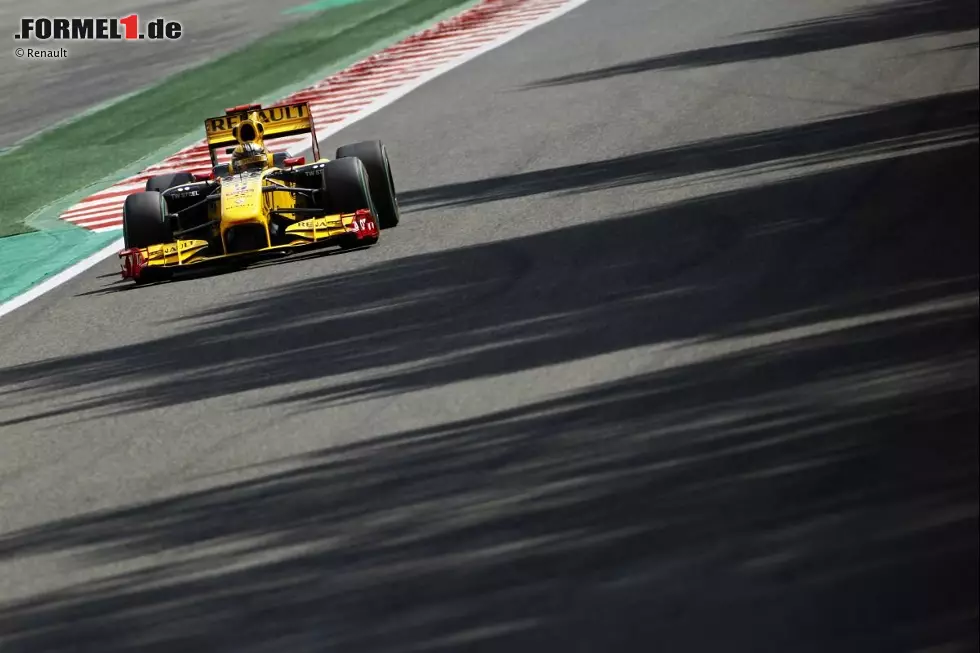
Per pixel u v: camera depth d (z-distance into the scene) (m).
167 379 32.16
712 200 41.34
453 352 30.48
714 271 34.00
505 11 94.06
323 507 23.27
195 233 44.53
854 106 53.12
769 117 53.06
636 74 66.94
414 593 19.75
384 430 26.38
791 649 17.03
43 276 46.47
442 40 86.38
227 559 21.94
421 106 67.56
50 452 28.69
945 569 18.36
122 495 25.47
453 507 22.39
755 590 18.44
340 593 20.14
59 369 34.78
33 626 20.95
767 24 76.44
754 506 20.83
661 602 18.48
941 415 23.34
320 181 44.22
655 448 23.53
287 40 95.25
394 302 35.19
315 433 26.84
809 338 28.17
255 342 33.75
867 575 18.44
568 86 66.44
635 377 27.20
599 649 17.59
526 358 29.38
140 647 19.66
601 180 46.59
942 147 44.44
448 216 44.56
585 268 35.88
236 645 19.20
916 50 63.38
